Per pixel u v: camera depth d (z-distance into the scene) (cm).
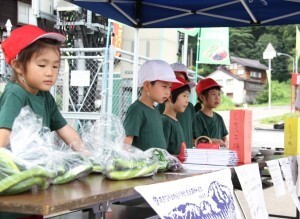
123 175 169
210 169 224
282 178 319
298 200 348
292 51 3884
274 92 3791
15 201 120
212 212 191
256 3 456
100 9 452
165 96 283
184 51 923
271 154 359
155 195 158
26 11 1048
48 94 200
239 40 4134
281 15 467
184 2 470
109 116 212
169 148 316
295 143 371
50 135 172
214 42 921
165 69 281
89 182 162
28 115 164
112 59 514
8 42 182
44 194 133
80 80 552
